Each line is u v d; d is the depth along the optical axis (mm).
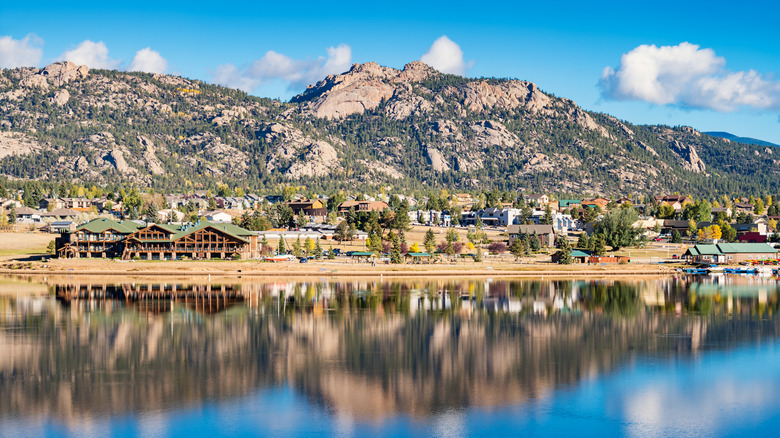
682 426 65875
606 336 104562
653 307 134875
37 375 80625
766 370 84438
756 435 63750
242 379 79750
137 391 75125
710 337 104188
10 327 108375
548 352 93500
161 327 109312
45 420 66500
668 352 93812
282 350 93750
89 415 67812
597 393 75312
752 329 110812
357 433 63781
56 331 105375
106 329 107312
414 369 84438
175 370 83250
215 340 99750
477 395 74438
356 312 125500
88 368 83750
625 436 63500
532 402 72375
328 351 93438
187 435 63062
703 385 78375
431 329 109375
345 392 75125
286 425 65625
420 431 64500
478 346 97000
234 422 66250
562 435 63781
